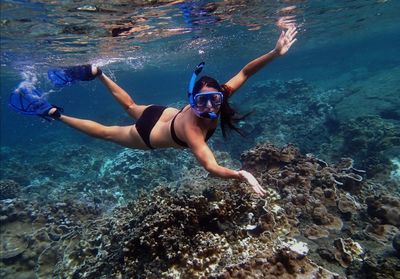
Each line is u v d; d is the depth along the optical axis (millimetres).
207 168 3361
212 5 14289
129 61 30359
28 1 10039
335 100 22219
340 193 7082
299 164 7879
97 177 16281
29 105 5457
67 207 11602
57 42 16500
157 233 4984
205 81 3639
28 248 9641
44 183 16438
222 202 5391
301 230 6012
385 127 14117
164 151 14852
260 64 4547
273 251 4652
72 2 10695
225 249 4773
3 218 10672
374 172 10906
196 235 4934
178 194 6164
